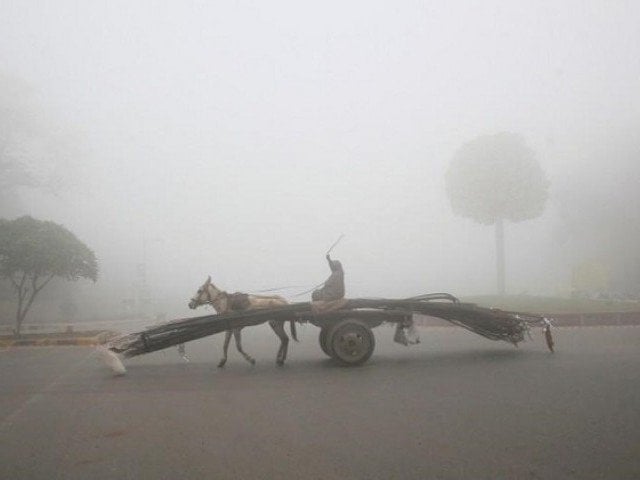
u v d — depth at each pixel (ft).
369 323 30.30
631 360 27.48
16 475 13.23
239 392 22.34
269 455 14.16
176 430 16.80
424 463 13.23
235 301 30.55
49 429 17.34
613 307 59.31
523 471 12.56
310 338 50.85
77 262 61.21
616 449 13.89
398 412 18.12
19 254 57.88
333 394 21.30
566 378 22.97
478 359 29.40
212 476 12.81
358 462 13.43
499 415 17.34
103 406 20.49
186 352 39.32
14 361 37.45
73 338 53.16
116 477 12.92
